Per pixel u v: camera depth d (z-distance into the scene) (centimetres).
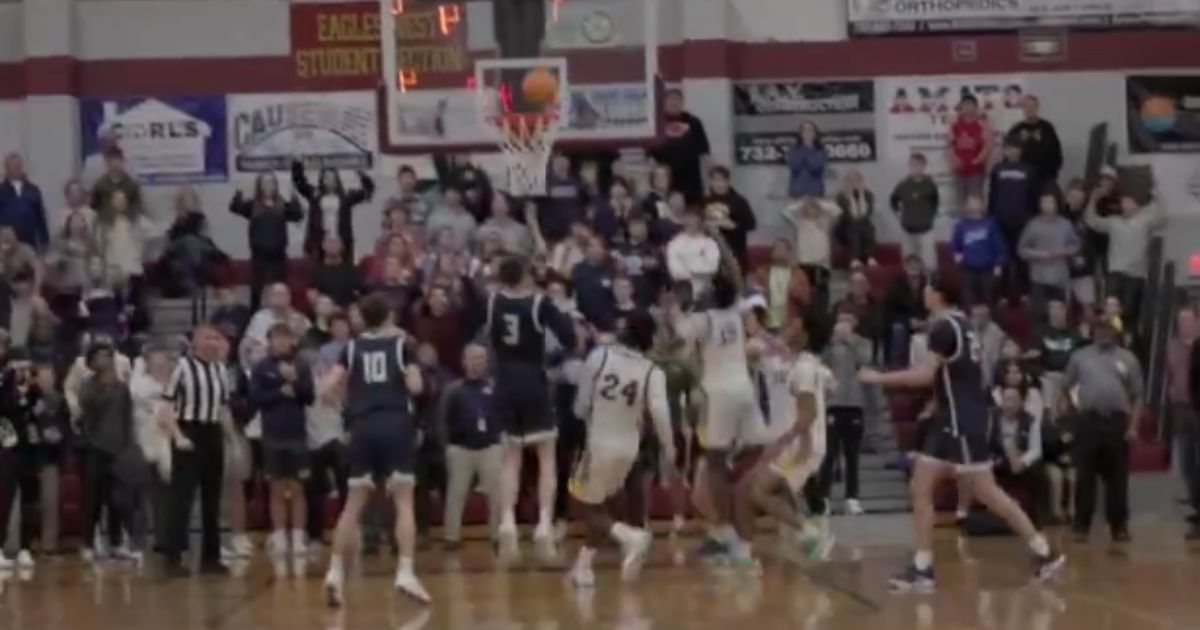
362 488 1324
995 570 1474
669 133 2380
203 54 2570
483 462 1714
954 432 1352
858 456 1970
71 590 1502
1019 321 2262
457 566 1584
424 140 2311
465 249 2162
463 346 1948
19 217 2319
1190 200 2538
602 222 2191
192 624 1265
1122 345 1997
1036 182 2356
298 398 1697
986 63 2555
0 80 2550
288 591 1445
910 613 1224
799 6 2566
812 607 1262
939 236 2525
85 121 2552
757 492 1525
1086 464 1731
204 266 2316
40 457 1781
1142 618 1184
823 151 2445
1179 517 1944
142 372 1745
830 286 2386
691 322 1547
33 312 1953
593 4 2322
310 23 2566
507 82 2308
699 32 2538
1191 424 1802
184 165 2561
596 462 1402
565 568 1549
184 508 1612
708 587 1390
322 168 2542
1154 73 2550
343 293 2098
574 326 1589
